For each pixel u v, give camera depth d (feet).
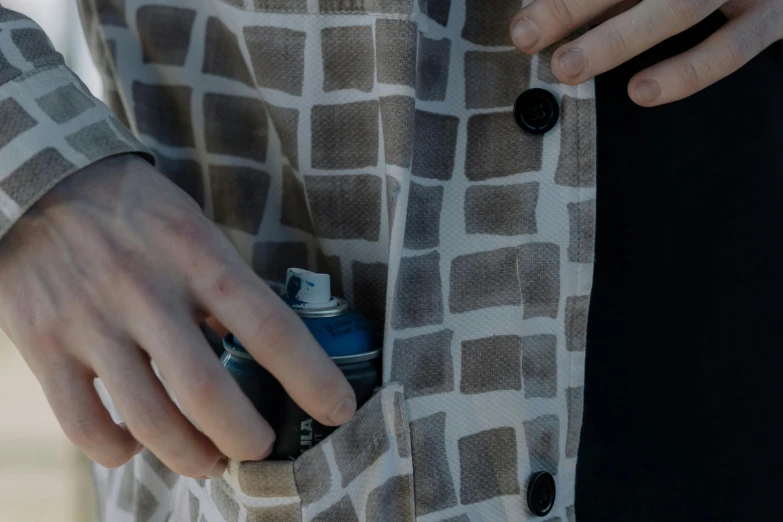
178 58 2.84
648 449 2.83
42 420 7.59
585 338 2.73
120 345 2.42
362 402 2.58
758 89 2.86
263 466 2.51
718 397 2.85
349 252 2.74
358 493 2.58
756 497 2.90
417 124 2.67
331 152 2.72
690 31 2.79
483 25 2.71
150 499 2.90
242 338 2.43
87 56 3.00
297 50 2.69
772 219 2.88
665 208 2.79
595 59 2.63
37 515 6.16
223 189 2.87
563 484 2.74
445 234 2.70
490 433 2.71
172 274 2.44
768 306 2.88
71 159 2.48
